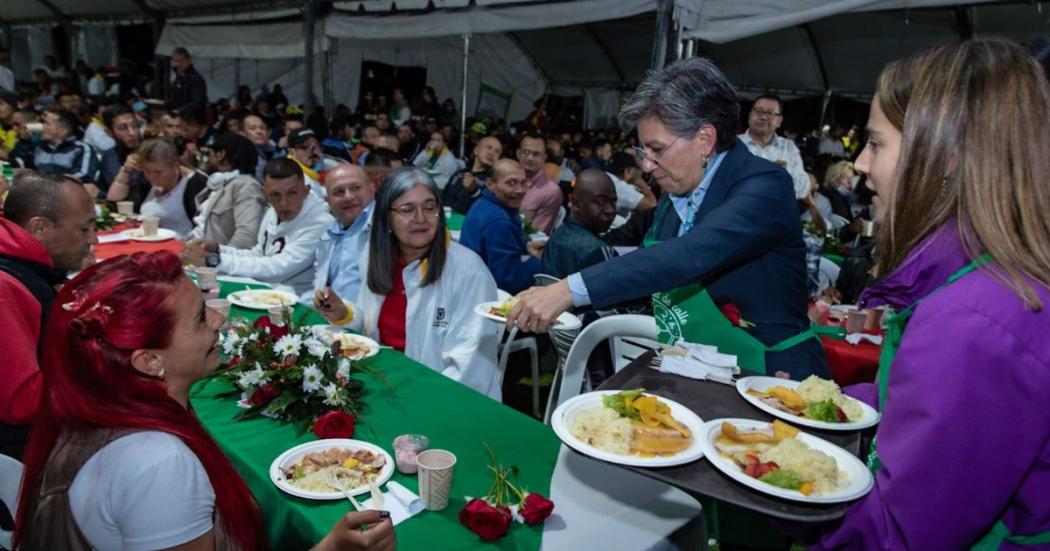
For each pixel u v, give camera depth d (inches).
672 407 50.5
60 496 36.6
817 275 153.5
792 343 63.7
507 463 58.4
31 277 68.1
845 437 47.4
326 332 78.3
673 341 67.6
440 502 50.6
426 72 602.5
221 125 346.0
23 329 64.2
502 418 67.9
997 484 29.3
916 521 30.7
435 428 65.2
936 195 32.1
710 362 59.2
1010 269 29.5
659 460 41.4
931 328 30.9
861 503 35.6
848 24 407.2
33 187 75.4
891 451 32.3
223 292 115.0
